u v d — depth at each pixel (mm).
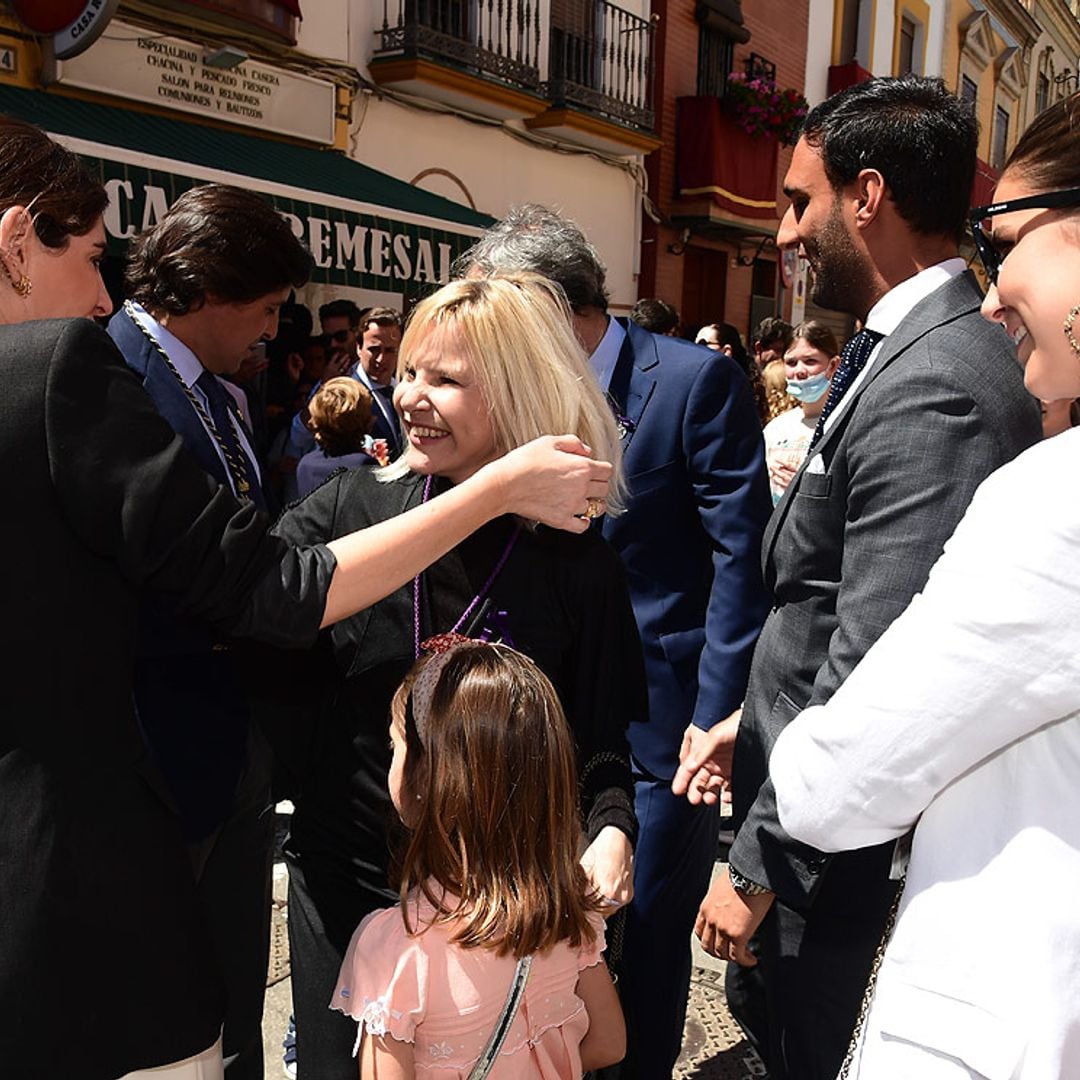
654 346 2316
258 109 6812
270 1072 2477
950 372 1416
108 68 5879
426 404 1532
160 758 1828
